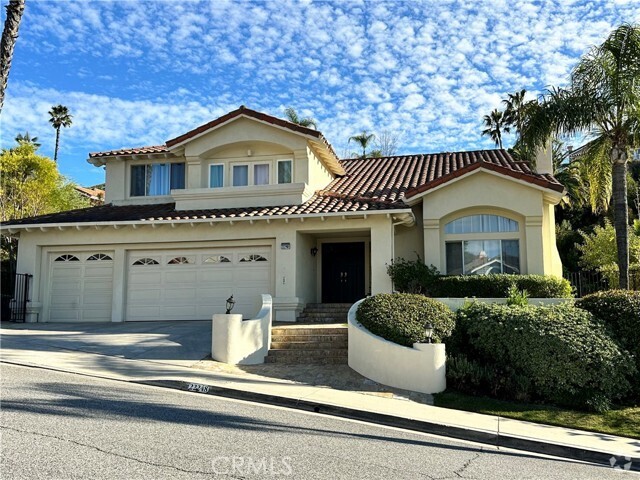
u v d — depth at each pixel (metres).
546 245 17.12
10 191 32.72
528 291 15.26
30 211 32.78
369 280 19.59
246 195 18.36
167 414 7.79
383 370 11.23
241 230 17.75
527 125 15.67
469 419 9.00
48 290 19.00
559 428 9.02
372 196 18.36
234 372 11.48
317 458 6.29
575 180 30.34
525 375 10.77
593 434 8.76
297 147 18.55
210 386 9.95
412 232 18.27
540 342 10.66
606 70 14.72
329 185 21.08
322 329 14.18
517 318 11.32
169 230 18.20
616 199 14.79
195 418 7.71
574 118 14.83
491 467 6.60
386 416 8.83
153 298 18.42
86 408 7.73
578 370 10.24
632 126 14.51
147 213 18.70
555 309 11.73
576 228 33.25
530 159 16.58
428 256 17.03
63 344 13.22
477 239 17.16
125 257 18.64
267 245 17.94
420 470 6.16
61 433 6.43
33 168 33.53
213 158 19.52
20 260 18.92
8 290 20.00
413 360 10.95
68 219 18.66
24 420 6.87
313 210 17.02
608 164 16.06
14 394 8.23
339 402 9.45
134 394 9.01
